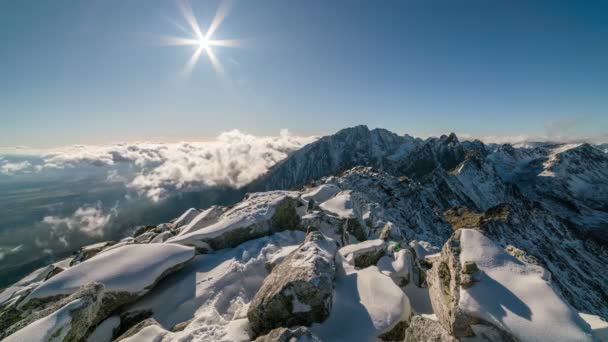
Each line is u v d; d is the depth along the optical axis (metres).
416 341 7.62
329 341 8.20
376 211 32.47
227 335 8.45
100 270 11.36
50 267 21.92
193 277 12.77
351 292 10.40
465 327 7.43
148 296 11.75
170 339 8.26
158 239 20.33
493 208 86.38
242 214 17.94
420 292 12.68
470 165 184.12
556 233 89.50
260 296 9.27
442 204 133.12
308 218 19.42
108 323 10.35
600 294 66.62
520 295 7.57
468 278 8.25
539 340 6.49
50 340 7.07
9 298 14.37
